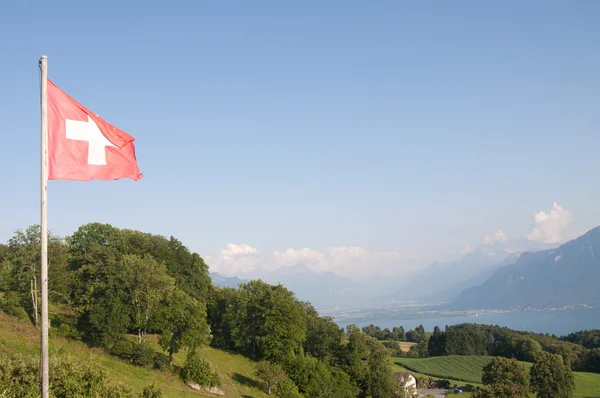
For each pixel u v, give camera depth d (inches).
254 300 3927.2
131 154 818.8
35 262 2608.3
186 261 4284.0
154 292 2815.0
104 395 1461.6
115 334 2618.1
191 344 2815.0
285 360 3533.5
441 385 5590.6
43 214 689.0
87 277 3036.4
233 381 3117.6
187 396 2413.9
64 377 1411.2
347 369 4001.0
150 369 2640.3
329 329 4414.4
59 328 2573.8
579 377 5610.2
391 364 4242.1
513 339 7170.3
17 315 2502.5
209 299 4424.2
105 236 3678.6
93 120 780.6
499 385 3526.1
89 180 756.0
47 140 704.4
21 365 1344.7
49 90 741.9
